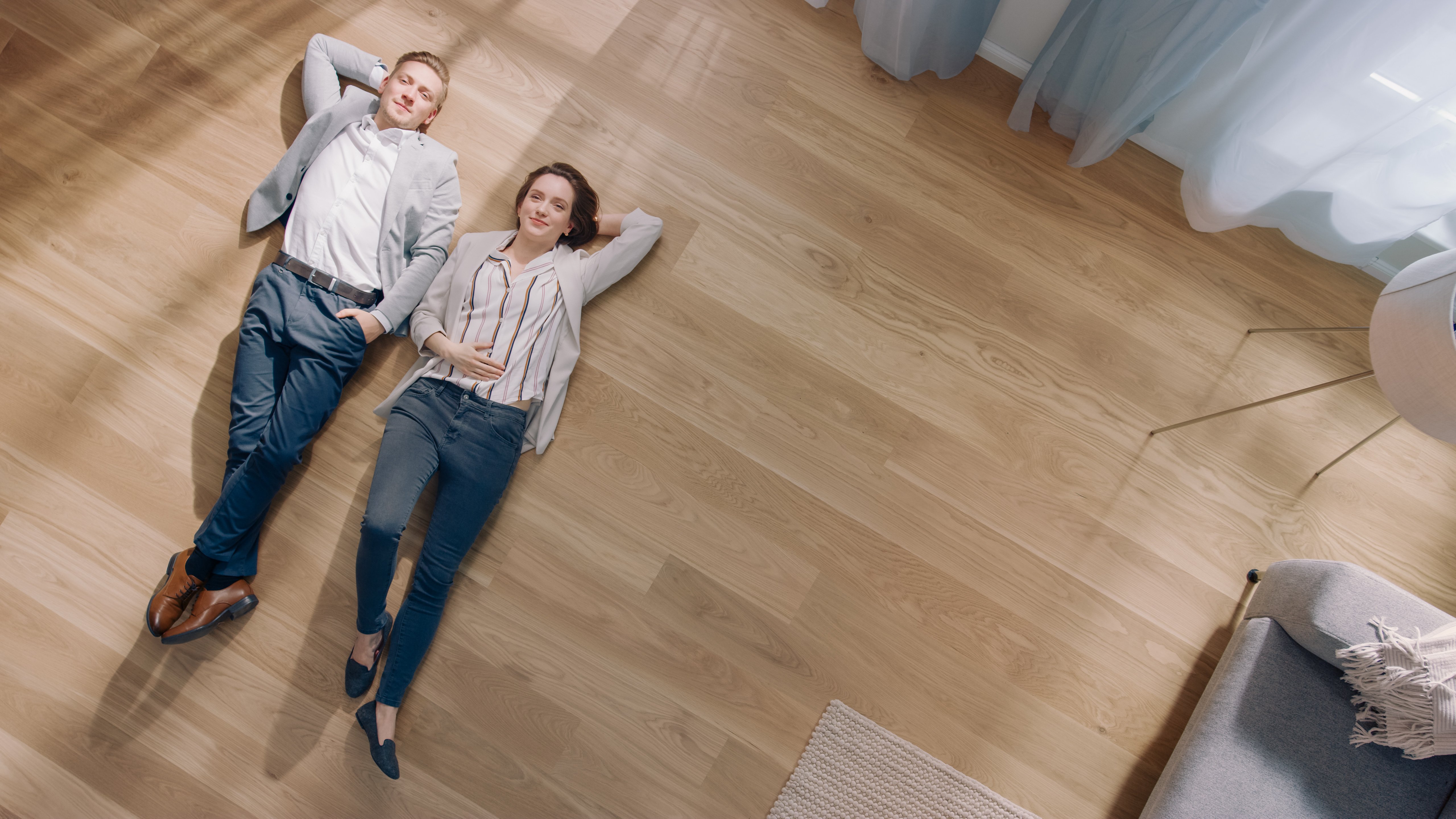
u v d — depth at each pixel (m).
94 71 2.04
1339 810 1.58
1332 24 1.57
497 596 1.93
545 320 1.87
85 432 1.93
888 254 2.08
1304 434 2.04
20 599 1.87
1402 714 1.54
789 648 1.94
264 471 1.76
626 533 1.97
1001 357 2.05
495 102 2.09
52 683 1.85
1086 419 2.04
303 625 1.90
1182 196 2.10
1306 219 1.98
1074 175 2.12
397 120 1.92
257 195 1.89
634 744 1.90
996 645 1.95
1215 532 2.00
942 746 1.92
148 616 1.80
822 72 2.14
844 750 1.91
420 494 1.75
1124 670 1.95
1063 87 2.01
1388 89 1.58
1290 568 1.75
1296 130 1.74
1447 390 1.40
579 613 1.94
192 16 2.07
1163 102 1.82
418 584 1.80
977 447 2.02
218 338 1.97
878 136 2.12
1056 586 1.98
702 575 1.96
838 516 1.99
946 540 1.99
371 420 1.96
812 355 2.04
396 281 1.88
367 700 1.89
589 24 2.13
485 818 1.87
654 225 1.96
